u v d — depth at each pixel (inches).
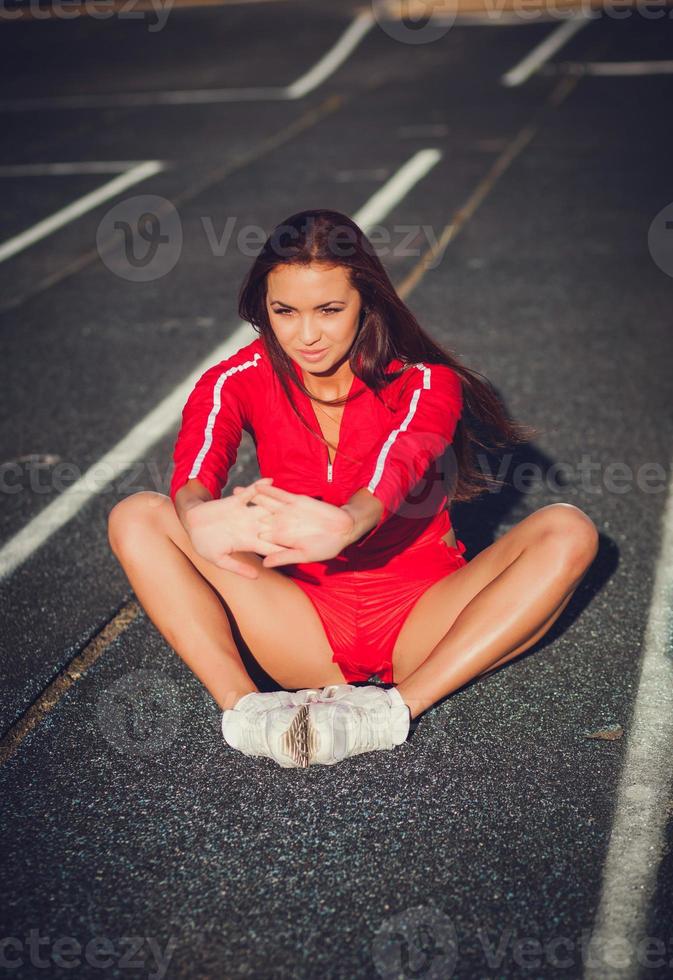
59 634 132.3
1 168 398.6
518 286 256.1
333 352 98.7
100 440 189.3
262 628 108.2
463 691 118.0
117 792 104.2
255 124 438.6
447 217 309.3
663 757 106.6
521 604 101.0
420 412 102.7
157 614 105.6
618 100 434.3
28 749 111.2
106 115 473.7
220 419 105.0
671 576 139.7
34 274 283.9
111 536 106.1
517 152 371.9
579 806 100.0
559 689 117.8
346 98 475.8
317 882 91.9
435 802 101.0
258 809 101.0
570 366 211.8
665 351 216.7
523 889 90.4
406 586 110.5
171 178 368.5
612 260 269.6
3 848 97.2
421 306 247.1
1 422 198.5
